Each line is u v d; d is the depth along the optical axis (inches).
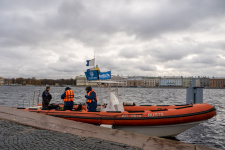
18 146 144.4
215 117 550.0
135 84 6569.9
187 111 302.4
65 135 177.8
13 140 156.9
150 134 307.7
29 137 166.7
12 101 1124.5
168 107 353.1
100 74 322.3
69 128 200.2
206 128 428.5
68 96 323.6
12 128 191.3
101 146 153.8
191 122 303.9
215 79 5959.6
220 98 1568.7
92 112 299.7
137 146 157.2
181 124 301.4
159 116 290.7
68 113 304.3
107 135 182.5
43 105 331.6
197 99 511.2
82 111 307.9
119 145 158.1
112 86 353.7
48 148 143.4
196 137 364.2
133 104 370.9
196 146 163.8
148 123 289.7
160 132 307.7
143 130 302.5
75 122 226.8
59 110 314.2
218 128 428.8
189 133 389.7
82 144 156.0
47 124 209.2
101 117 293.7
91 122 297.0
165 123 291.7
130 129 302.0
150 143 165.9
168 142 170.6
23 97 1481.3
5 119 221.9
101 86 335.6
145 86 6378.0
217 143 332.5
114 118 291.4
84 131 192.2
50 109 330.0
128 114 293.3
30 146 145.5
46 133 181.0
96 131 194.2
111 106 320.5
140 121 289.1
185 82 5890.8
